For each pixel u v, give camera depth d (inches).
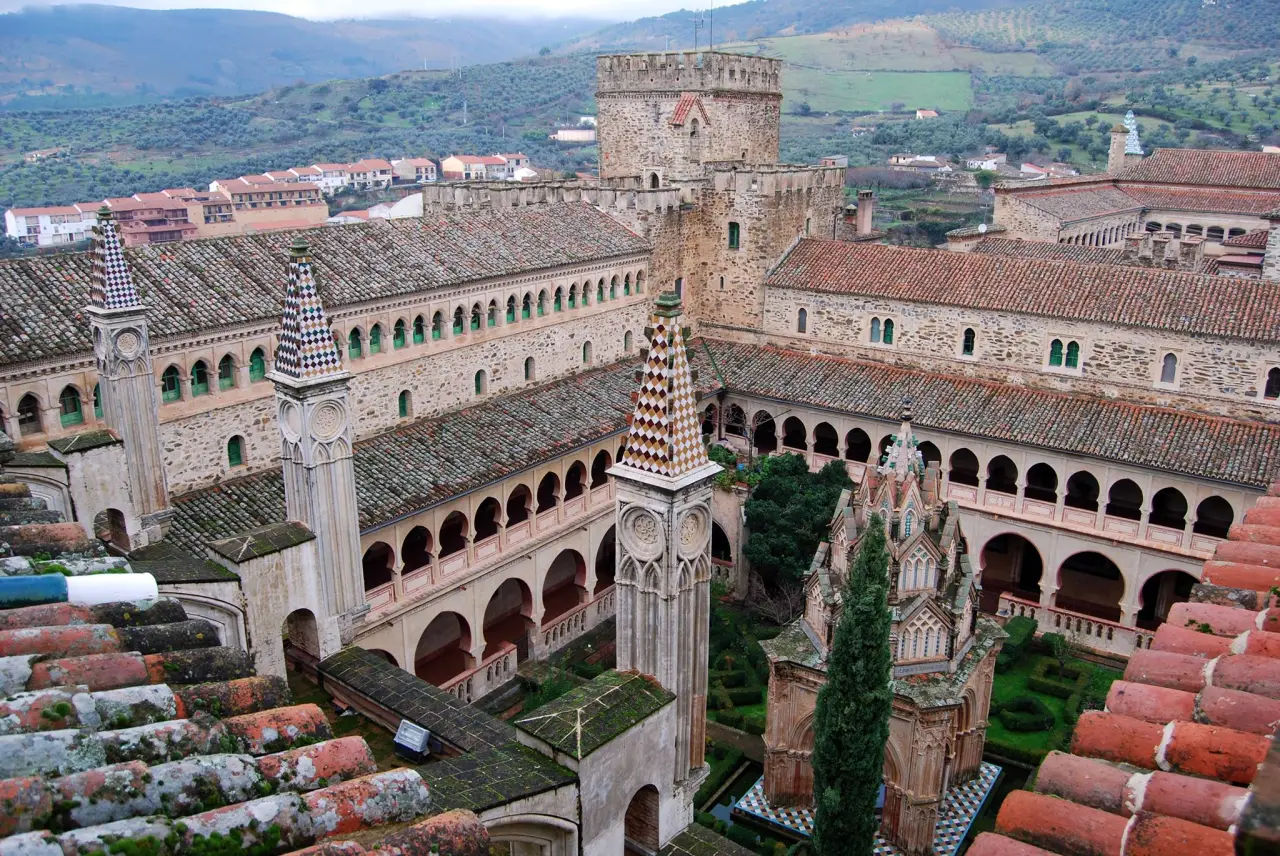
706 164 2576.3
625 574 819.4
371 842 399.5
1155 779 430.6
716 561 2122.3
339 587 1160.2
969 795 1445.6
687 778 869.8
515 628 1973.4
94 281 1160.8
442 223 1963.6
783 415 2262.6
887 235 4020.7
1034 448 1930.4
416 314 1747.0
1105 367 1988.2
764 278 2427.4
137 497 1203.9
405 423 1771.7
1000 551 2224.4
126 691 444.8
